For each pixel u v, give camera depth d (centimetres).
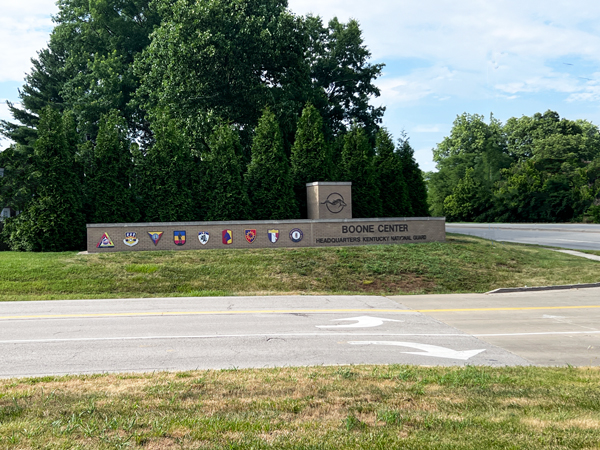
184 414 554
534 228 4238
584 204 5453
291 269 2002
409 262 2139
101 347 981
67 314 1352
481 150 7519
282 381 700
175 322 1243
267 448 461
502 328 1197
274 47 2984
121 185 2438
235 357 908
